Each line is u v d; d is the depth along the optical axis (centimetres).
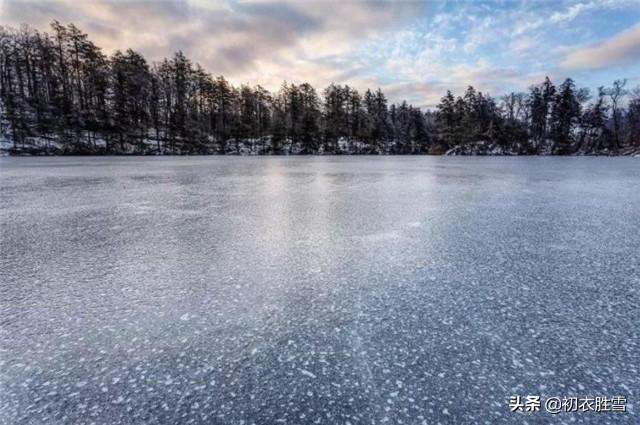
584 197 952
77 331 247
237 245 473
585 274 363
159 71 5606
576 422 164
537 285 333
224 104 6075
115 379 194
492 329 250
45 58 4725
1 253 434
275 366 206
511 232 550
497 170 2144
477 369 204
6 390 186
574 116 5847
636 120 5581
